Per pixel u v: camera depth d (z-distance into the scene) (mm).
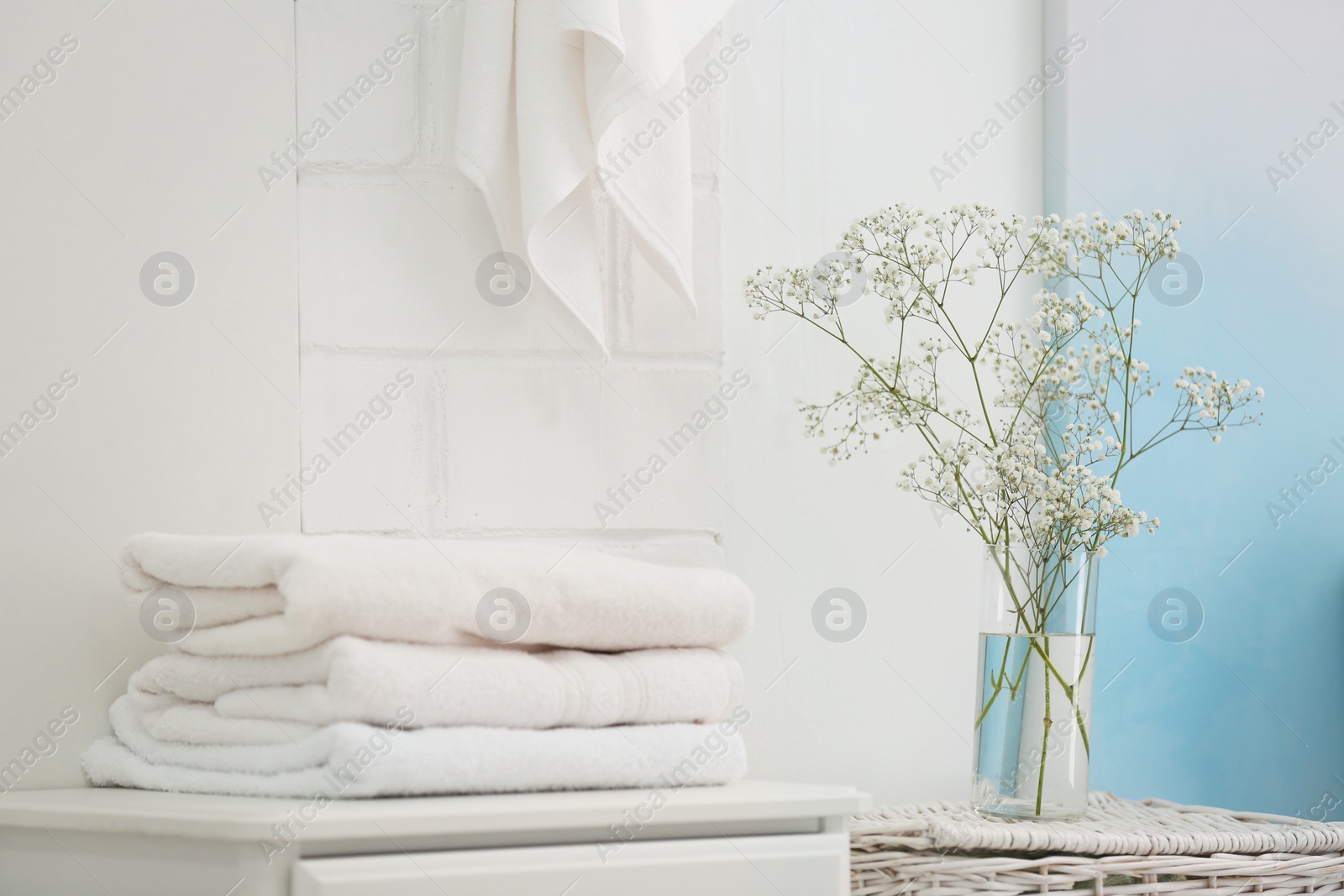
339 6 890
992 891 770
